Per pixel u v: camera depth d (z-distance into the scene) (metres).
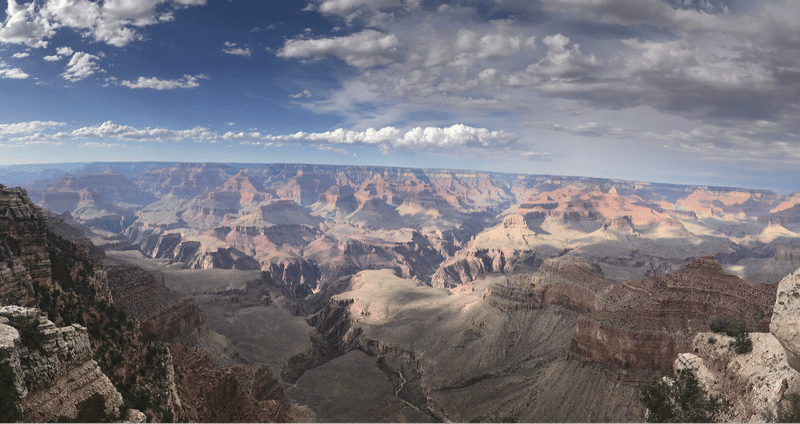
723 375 59.66
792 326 39.97
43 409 31.59
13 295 45.12
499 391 141.12
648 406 60.12
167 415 51.56
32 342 32.84
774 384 49.31
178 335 146.75
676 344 118.06
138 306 133.88
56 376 33.31
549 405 123.75
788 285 41.41
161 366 57.84
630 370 119.81
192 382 70.94
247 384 101.06
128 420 38.47
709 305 122.94
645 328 122.62
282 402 114.12
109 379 43.25
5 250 49.06
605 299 154.12
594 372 125.94
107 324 55.44
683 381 58.69
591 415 115.12
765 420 46.53
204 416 67.12
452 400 144.00
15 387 29.48
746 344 58.06
